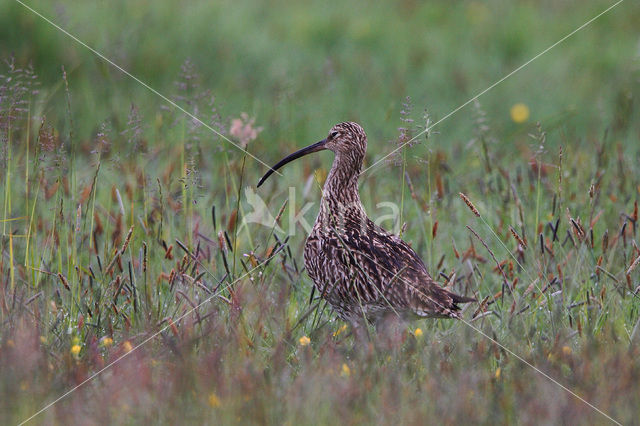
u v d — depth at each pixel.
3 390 9.51
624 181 16.81
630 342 11.08
